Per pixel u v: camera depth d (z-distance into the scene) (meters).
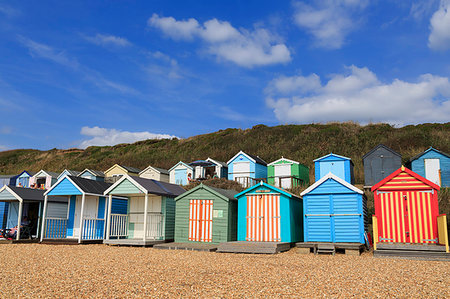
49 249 16.03
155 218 19.47
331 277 9.19
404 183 14.91
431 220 14.38
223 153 51.09
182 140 63.66
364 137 46.94
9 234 20.83
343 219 15.54
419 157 28.14
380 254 13.27
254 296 7.34
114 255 13.74
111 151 65.44
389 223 14.83
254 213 17.41
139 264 11.36
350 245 14.33
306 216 16.12
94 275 9.43
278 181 32.62
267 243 15.30
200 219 18.38
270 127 59.41
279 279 8.95
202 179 34.75
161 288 7.97
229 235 17.75
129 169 40.38
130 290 7.79
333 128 52.50
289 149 47.34
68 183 19.86
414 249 13.11
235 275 9.48
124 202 21.58
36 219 22.19
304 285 8.28
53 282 8.56
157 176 38.56
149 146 64.12
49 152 72.94
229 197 18.45
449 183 26.84
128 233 20.39
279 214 16.97
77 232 20.92
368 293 7.55
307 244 14.94
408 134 44.16
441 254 12.59
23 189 21.77
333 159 29.56
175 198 19.09
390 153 27.86
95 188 20.25
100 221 20.48
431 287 8.06
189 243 17.95
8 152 76.81
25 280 8.80
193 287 8.09
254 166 34.56
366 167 28.33
